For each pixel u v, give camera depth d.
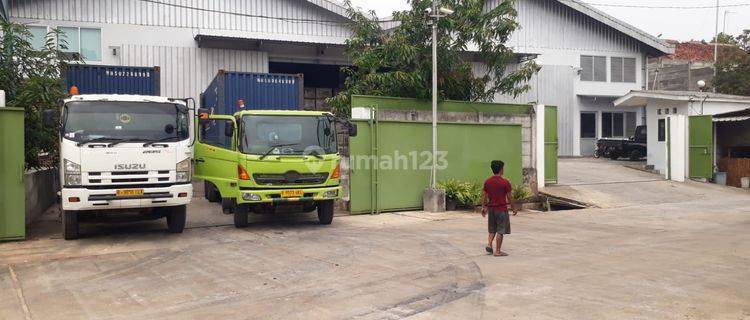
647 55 34.91
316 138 12.40
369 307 6.48
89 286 7.60
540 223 13.64
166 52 24.12
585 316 5.99
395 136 15.70
